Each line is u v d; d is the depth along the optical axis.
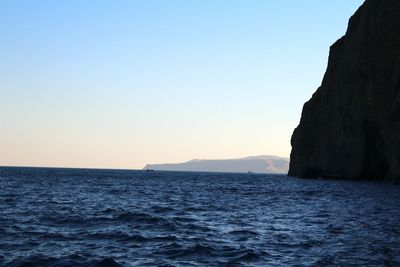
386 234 21.48
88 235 20.09
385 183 78.31
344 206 37.38
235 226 24.50
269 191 62.81
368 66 89.25
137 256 15.83
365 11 96.25
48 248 16.95
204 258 15.66
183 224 24.69
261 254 16.42
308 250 17.33
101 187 66.94
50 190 55.50
